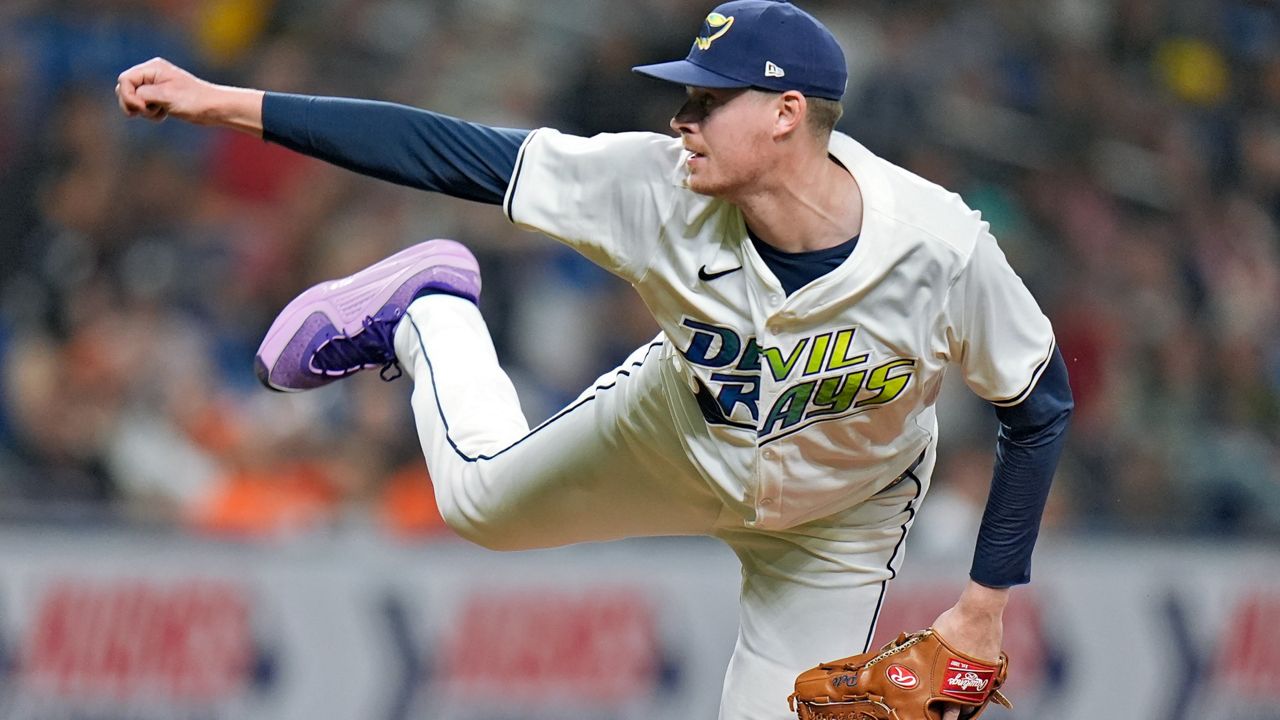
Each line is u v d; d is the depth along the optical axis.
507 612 21.33
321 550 20.92
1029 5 39.94
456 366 13.73
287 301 29.02
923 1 38.28
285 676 20.59
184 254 29.03
